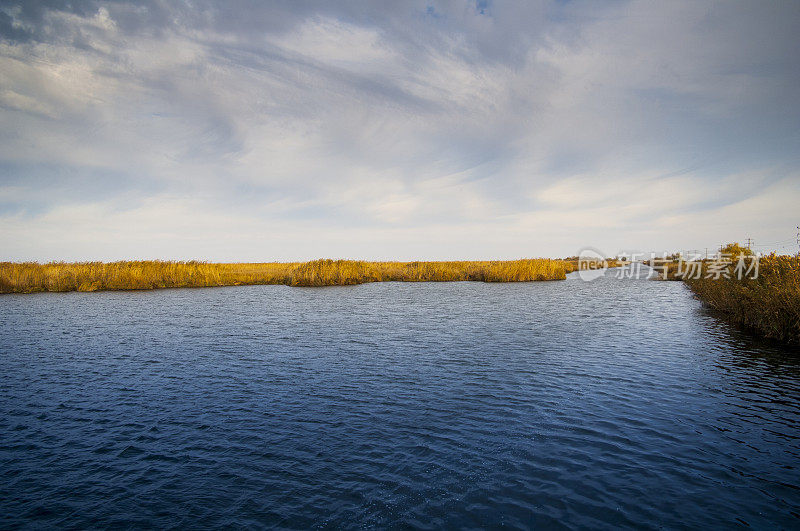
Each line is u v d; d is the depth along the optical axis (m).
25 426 9.29
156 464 7.63
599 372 12.81
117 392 11.42
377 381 12.19
